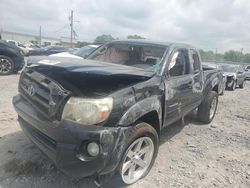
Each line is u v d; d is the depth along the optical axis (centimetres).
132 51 436
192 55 498
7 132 442
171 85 378
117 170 289
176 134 525
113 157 265
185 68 456
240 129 611
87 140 254
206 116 599
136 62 414
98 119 259
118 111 271
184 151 445
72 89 267
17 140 411
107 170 268
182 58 447
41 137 288
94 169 260
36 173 325
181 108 433
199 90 515
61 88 268
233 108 864
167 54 399
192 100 484
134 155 312
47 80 286
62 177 322
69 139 255
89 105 259
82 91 266
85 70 277
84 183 316
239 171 392
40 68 310
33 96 303
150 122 346
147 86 317
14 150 377
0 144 394
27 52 2344
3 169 328
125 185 320
